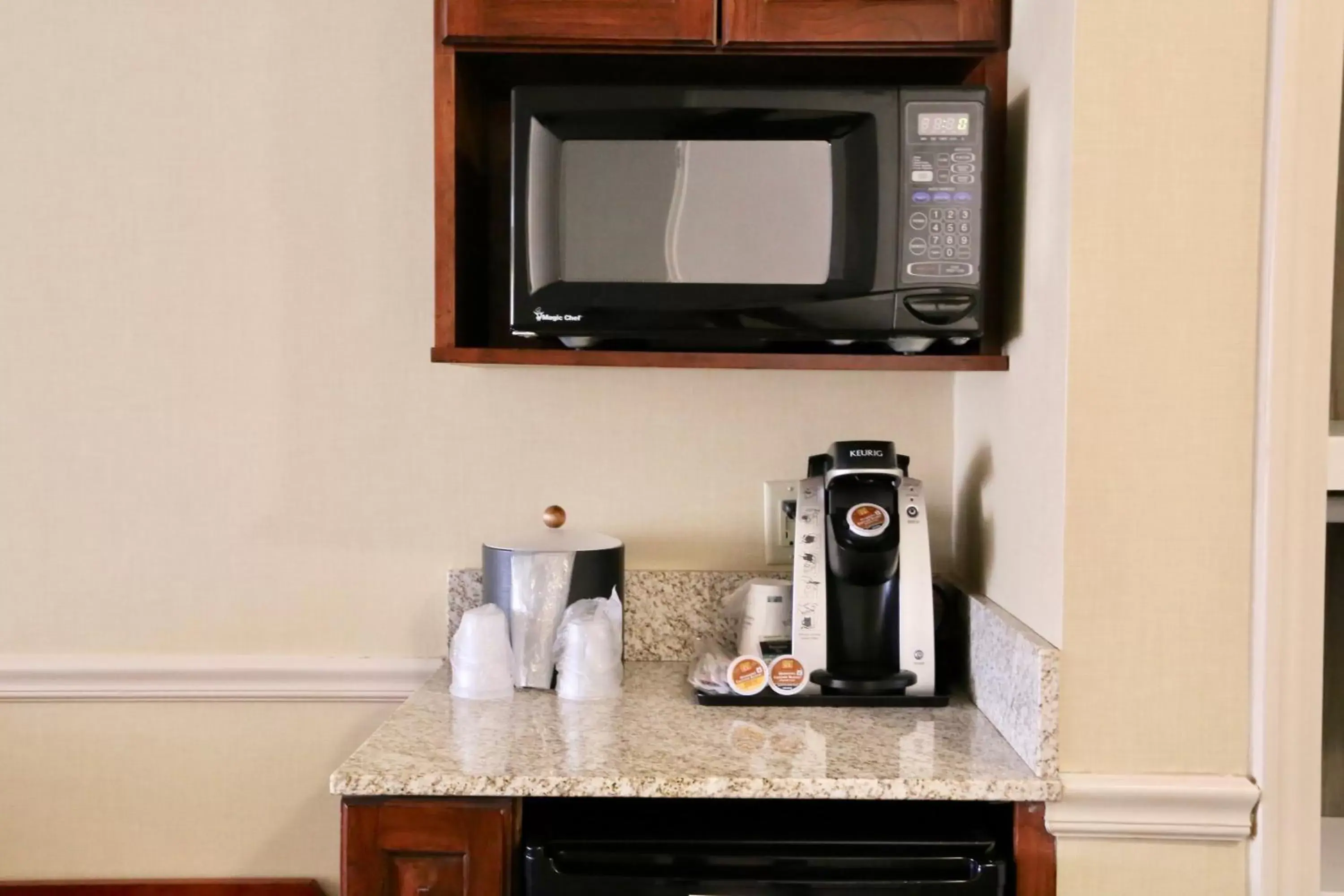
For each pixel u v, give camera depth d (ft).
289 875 6.22
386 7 6.07
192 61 6.05
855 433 6.17
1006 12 5.12
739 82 5.67
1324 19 4.18
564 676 5.38
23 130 6.04
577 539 5.66
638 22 5.07
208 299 6.09
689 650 6.12
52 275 6.07
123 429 6.11
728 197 5.00
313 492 6.16
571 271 5.04
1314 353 4.24
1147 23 4.27
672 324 5.05
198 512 6.15
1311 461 4.25
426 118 6.08
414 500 6.17
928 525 6.15
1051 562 4.48
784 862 4.33
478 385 6.15
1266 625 4.27
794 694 5.25
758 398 6.16
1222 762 4.36
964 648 5.63
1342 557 5.49
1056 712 4.33
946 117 4.91
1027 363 4.87
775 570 6.16
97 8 6.02
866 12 5.05
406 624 6.21
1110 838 4.34
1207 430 4.31
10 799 6.17
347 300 6.11
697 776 4.24
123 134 6.06
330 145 6.08
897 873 4.35
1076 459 4.33
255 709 6.20
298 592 6.19
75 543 6.14
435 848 4.29
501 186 6.08
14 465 6.11
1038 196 4.75
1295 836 4.27
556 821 4.59
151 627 6.17
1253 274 4.28
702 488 6.18
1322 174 4.21
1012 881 4.38
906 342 5.10
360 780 4.24
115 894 6.16
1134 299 4.30
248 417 6.13
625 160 5.02
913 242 4.93
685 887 4.30
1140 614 4.34
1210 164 4.28
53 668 6.09
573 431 6.17
